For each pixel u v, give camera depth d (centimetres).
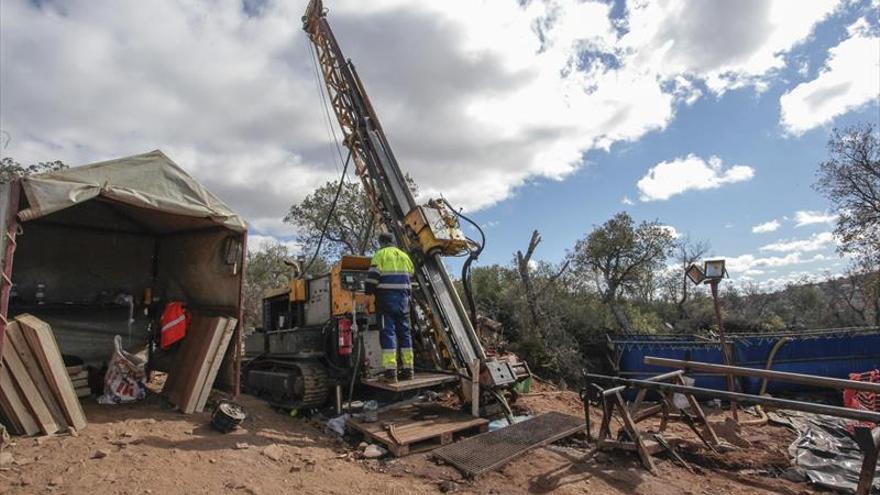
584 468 500
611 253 2297
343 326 684
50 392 500
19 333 489
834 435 655
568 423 620
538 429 596
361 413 655
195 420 577
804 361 1009
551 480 468
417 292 798
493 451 526
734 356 1019
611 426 660
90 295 747
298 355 734
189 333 705
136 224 793
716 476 496
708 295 2547
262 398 780
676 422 708
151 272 817
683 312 2259
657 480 477
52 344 503
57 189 500
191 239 758
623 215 2325
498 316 1445
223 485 411
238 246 672
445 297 750
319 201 2056
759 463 530
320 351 758
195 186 624
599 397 562
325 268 2005
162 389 701
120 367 634
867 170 1788
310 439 578
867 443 394
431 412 666
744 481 486
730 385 751
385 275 662
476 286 1570
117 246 782
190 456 465
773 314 2366
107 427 518
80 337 714
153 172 590
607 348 1250
